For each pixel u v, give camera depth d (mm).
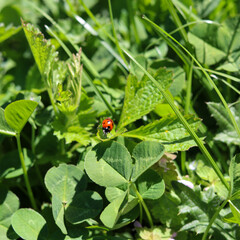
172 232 351
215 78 404
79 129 371
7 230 348
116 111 398
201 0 458
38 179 391
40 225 339
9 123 349
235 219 326
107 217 327
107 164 338
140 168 336
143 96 363
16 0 510
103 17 485
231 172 328
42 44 359
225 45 410
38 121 388
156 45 444
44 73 367
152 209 355
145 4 464
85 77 389
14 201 357
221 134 377
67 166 351
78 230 342
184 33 413
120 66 425
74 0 497
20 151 361
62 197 344
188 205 345
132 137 375
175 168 354
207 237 350
